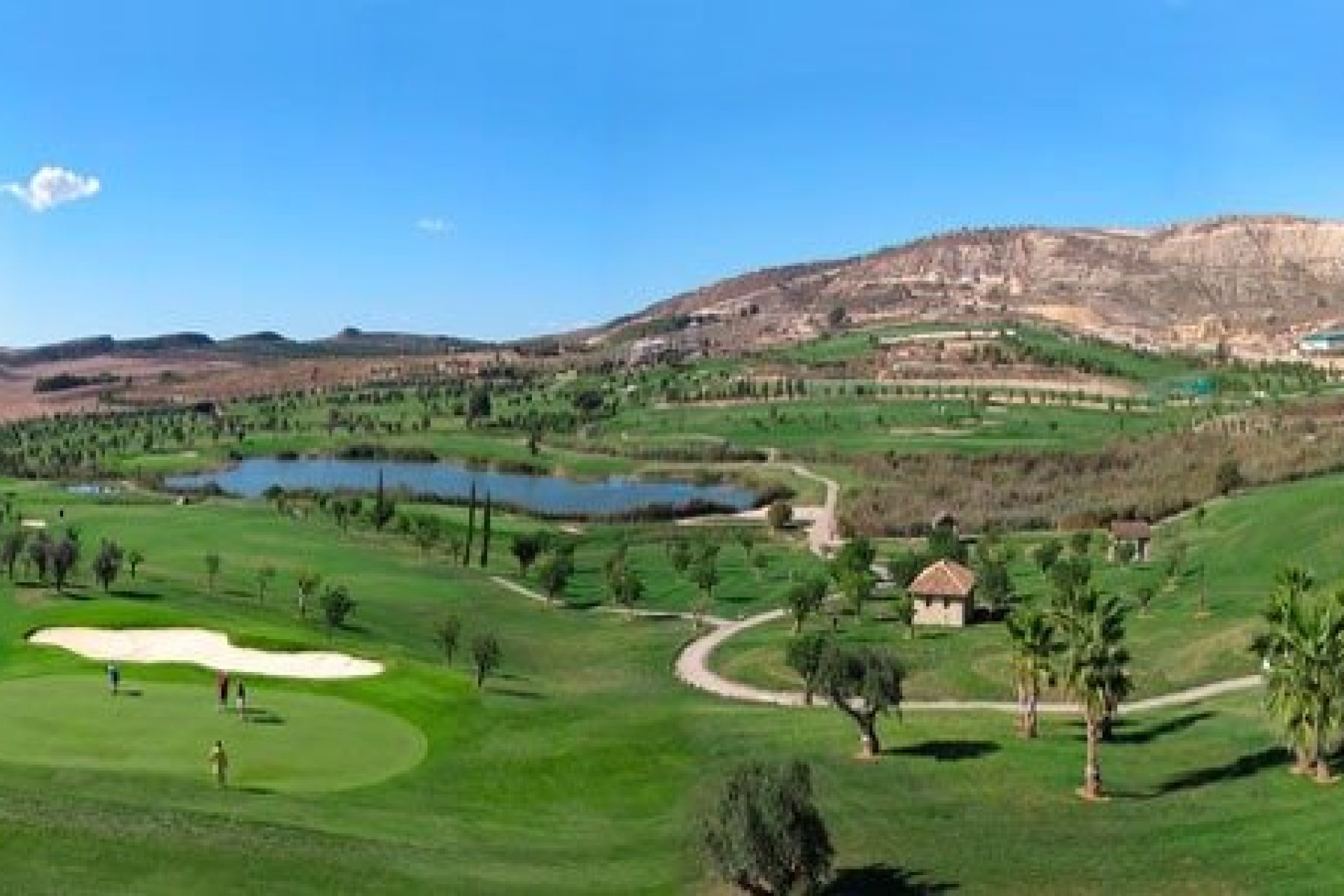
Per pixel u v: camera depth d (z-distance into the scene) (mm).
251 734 73438
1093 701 71688
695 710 92938
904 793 71625
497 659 93250
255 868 50562
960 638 129500
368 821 60625
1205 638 112312
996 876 58156
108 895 45906
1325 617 71062
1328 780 69000
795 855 53406
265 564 168625
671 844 63844
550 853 61094
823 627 140750
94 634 101188
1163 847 60906
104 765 64750
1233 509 174750
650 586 174250
